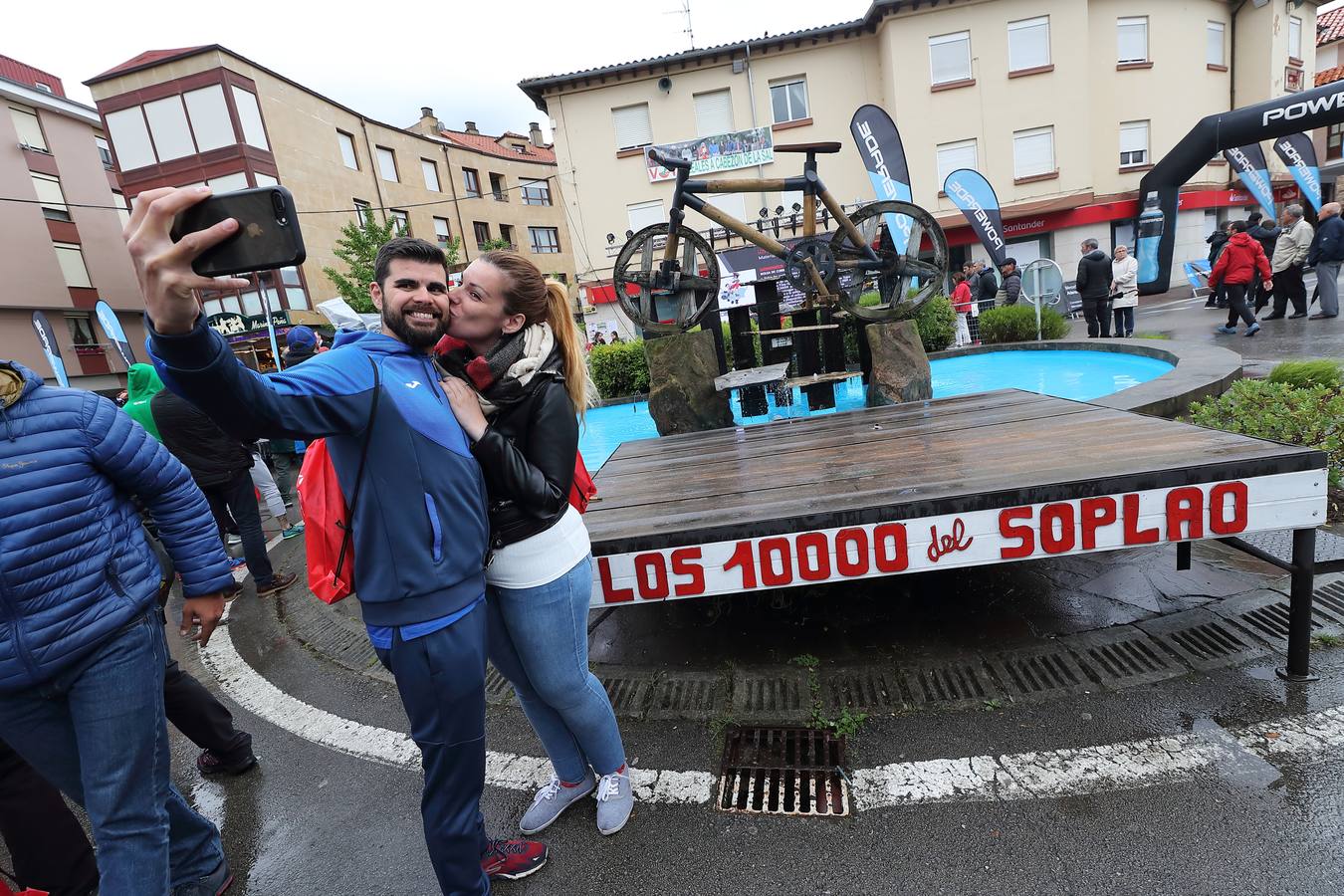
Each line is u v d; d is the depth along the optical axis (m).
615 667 2.79
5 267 20.94
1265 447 2.20
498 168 32.34
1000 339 10.06
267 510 6.79
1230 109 20.34
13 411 1.42
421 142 28.34
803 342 6.41
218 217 1.06
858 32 18.11
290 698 3.02
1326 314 9.05
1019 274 13.05
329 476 1.42
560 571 1.67
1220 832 1.66
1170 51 18.64
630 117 18.97
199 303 1.07
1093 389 6.41
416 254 1.41
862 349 5.90
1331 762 1.82
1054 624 2.65
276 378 1.21
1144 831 1.70
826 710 2.34
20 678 1.42
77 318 23.02
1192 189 19.47
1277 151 15.83
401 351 1.43
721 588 2.28
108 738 1.52
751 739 2.26
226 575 1.76
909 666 2.52
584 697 1.81
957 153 18.20
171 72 20.00
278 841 2.09
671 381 5.84
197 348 1.05
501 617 1.72
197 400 1.08
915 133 18.08
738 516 2.33
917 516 2.18
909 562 2.21
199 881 1.87
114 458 1.54
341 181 24.23
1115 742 2.01
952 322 10.34
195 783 2.45
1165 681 2.25
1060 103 17.75
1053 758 1.99
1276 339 8.19
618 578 2.31
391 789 2.28
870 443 3.36
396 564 1.38
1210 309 12.57
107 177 24.38
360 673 3.17
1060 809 1.80
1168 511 2.12
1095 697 2.22
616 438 7.74
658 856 1.83
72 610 1.45
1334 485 3.32
